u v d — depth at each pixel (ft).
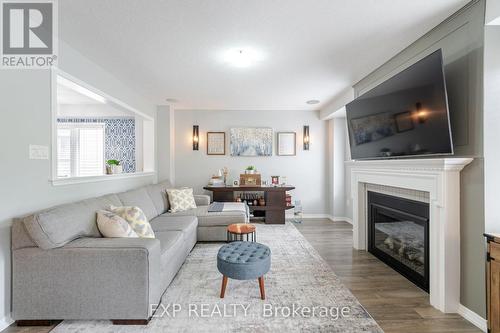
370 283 7.80
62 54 7.64
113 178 10.77
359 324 5.80
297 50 8.30
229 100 14.74
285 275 8.32
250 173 16.72
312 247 11.17
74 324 5.78
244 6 6.02
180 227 9.64
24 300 5.70
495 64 5.64
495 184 5.66
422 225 7.50
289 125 17.16
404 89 7.34
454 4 5.97
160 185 13.57
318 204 17.28
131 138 17.42
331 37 7.48
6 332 5.55
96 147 17.21
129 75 10.60
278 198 15.62
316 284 7.71
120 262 5.73
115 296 5.73
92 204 7.40
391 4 5.96
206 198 14.53
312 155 17.26
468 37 6.01
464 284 6.13
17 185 6.15
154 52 8.46
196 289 7.39
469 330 5.66
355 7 6.07
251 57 8.83
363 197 10.89
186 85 11.92
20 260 5.71
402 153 7.64
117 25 6.84
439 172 6.30
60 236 5.80
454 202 6.19
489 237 5.35
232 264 6.57
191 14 6.34
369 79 10.53
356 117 10.14
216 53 8.53
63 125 16.96
